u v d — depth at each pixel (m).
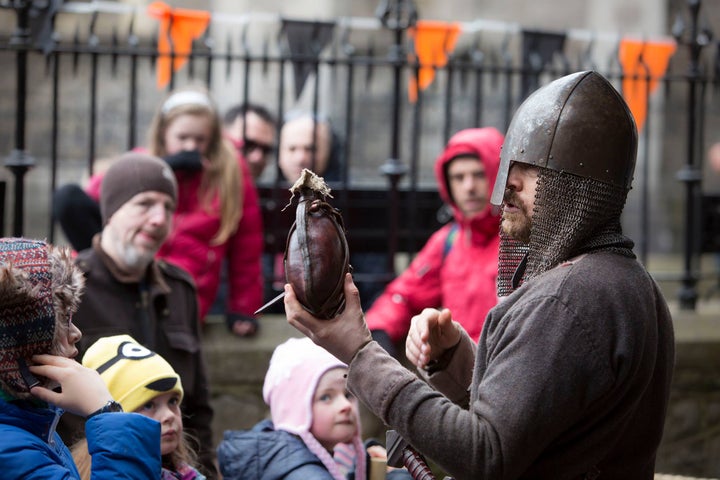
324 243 2.54
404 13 5.98
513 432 2.45
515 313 2.58
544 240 2.66
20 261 2.64
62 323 2.69
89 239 5.02
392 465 2.88
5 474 2.53
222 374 5.60
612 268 2.61
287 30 5.84
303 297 2.55
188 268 5.26
